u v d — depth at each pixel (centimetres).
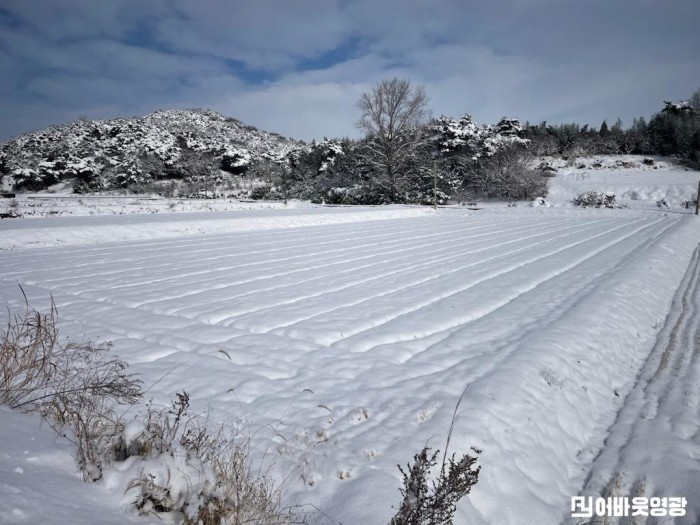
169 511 277
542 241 2103
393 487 379
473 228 2764
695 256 1933
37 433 343
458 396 547
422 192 5728
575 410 603
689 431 570
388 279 1222
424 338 768
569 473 501
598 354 755
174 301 965
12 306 901
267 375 603
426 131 5903
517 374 605
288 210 3794
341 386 576
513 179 5309
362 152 6006
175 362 634
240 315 868
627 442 557
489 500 406
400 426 481
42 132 10062
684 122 6347
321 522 339
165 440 351
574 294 1065
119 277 1219
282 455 429
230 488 322
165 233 2253
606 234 2375
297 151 7750
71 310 878
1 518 217
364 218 3512
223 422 478
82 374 551
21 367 480
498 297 1036
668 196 4538
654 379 737
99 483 289
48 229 1920
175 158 6850
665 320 1052
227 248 1822
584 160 6519
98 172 6347
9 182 6294
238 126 13950
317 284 1154
